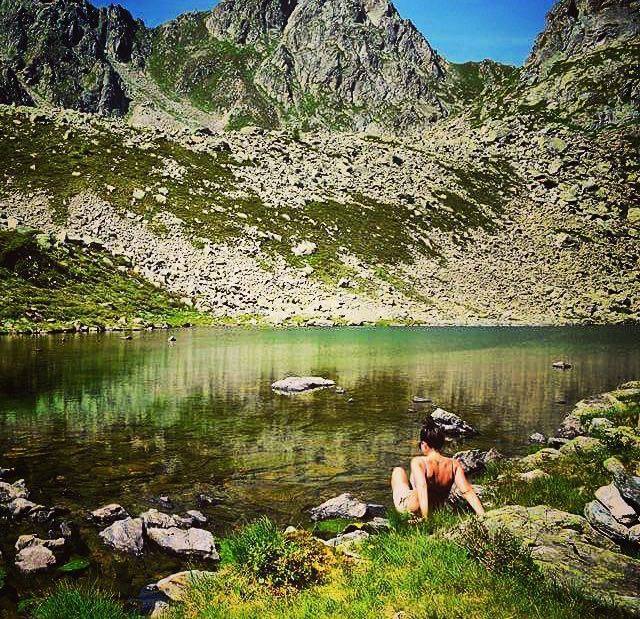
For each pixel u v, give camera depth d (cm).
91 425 1716
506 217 9631
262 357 3453
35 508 1034
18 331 4094
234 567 761
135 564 856
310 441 1622
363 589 625
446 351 4006
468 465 1387
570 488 1053
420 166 10681
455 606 560
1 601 734
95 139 8644
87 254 5916
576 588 595
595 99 17162
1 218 5953
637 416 1568
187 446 1534
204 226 7156
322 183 9200
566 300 7288
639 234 9394
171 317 5394
